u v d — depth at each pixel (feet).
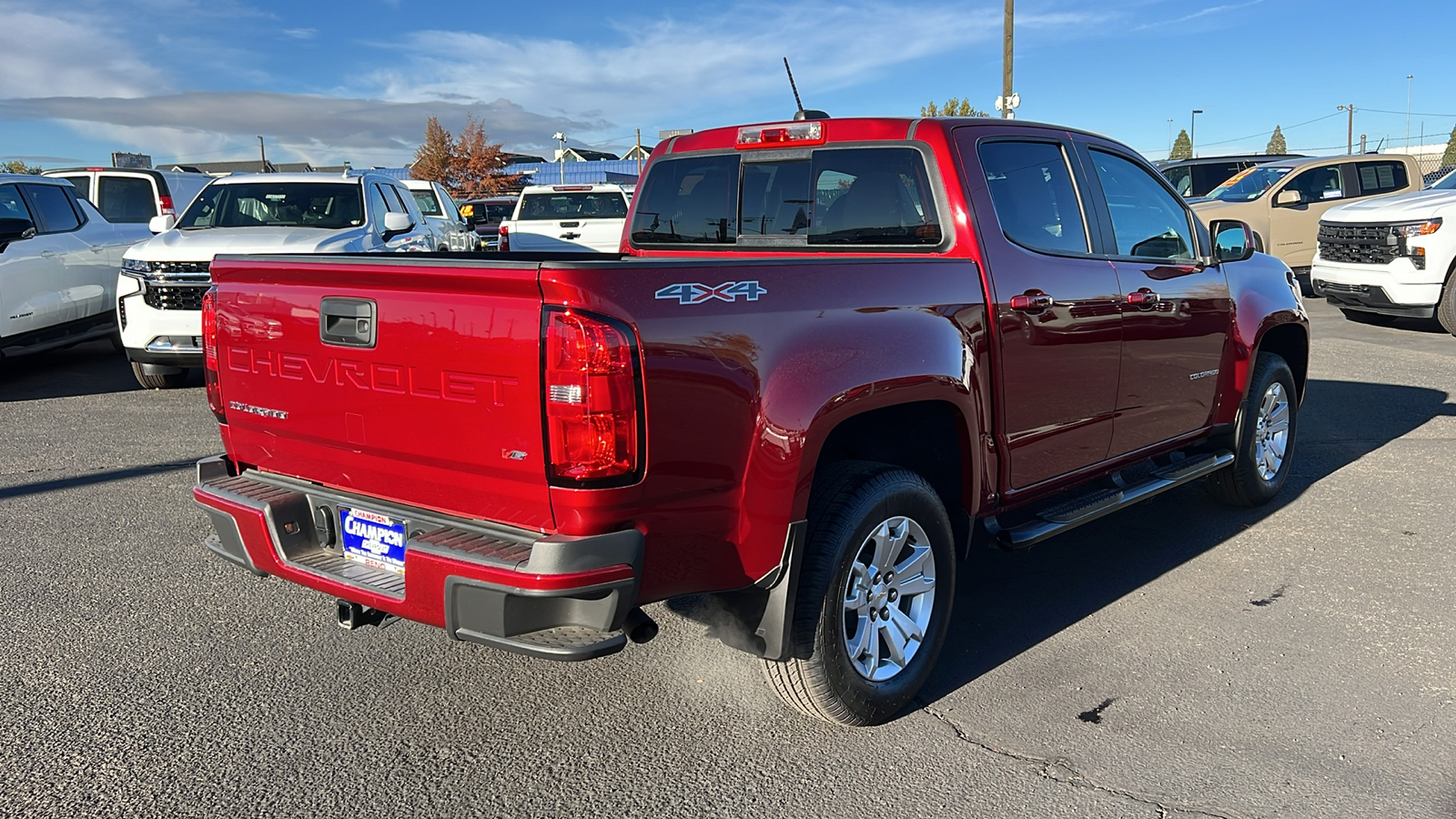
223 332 10.85
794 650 10.02
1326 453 22.30
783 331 9.55
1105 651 12.75
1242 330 16.97
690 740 10.60
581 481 8.29
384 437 9.48
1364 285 39.09
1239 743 10.48
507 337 8.44
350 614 10.21
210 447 22.89
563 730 10.79
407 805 9.39
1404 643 12.87
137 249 28.37
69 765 9.93
